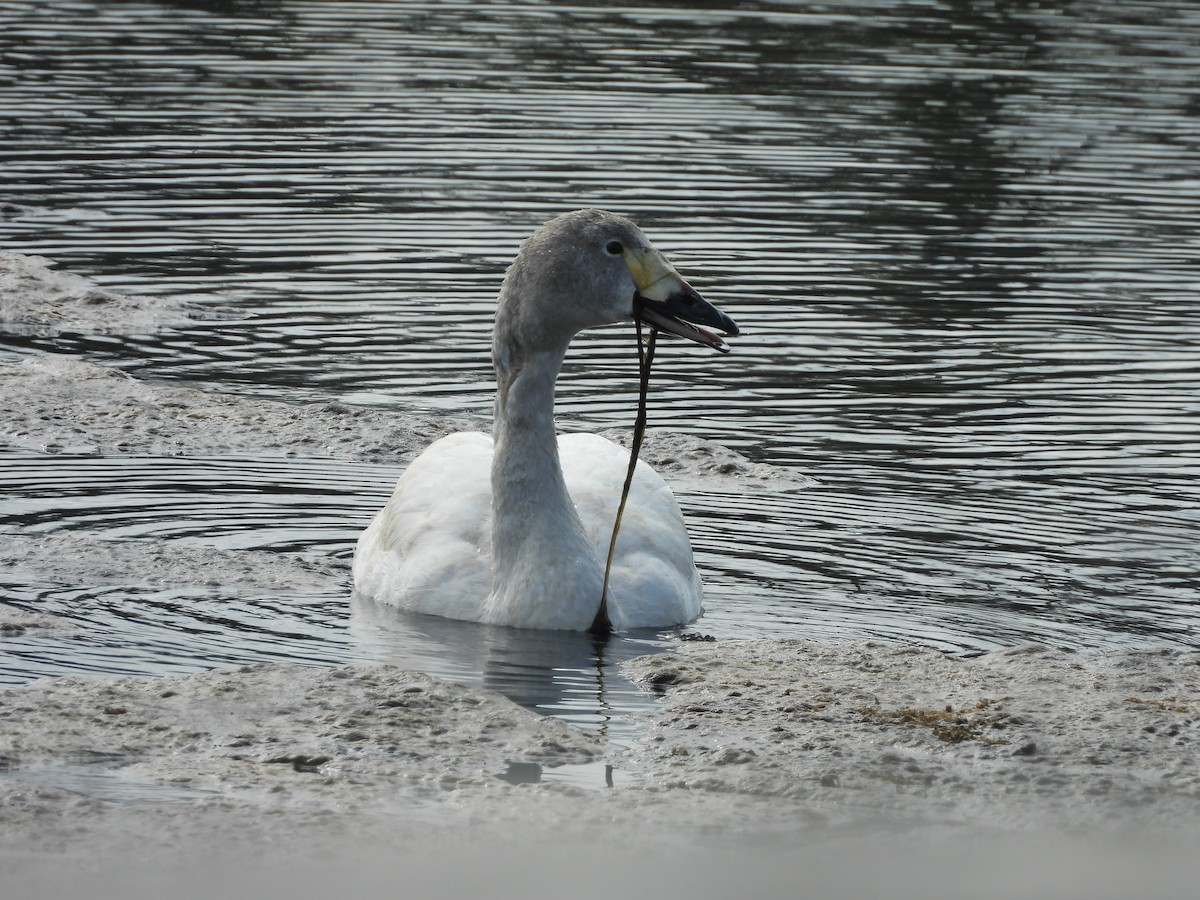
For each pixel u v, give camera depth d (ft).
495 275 67.46
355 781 28.66
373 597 39.22
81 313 61.98
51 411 51.75
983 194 82.79
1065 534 44.04
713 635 37.22
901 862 26.35
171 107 92.38
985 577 40.98
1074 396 55.83
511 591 37.42
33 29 110.83
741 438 51.42
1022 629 37.70
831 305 65.10
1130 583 40.73
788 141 90.48
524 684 33.86
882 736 31.30
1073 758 30.63
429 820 27.30
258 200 76.43
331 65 104.06
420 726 31.01
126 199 75.92
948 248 73.67
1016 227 77.56
